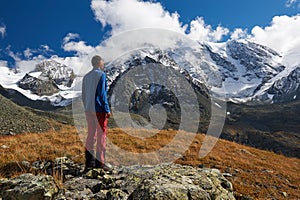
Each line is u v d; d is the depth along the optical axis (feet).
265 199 38.09
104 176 21.50
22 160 29.22
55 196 17.52
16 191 16.70
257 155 77.15
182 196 16.22
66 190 18.63
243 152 75.41
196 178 19.43
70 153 36.94
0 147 38.47
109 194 18.10
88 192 19.16
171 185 16.92
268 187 45.06
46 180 18.11
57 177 21.67
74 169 24.91
